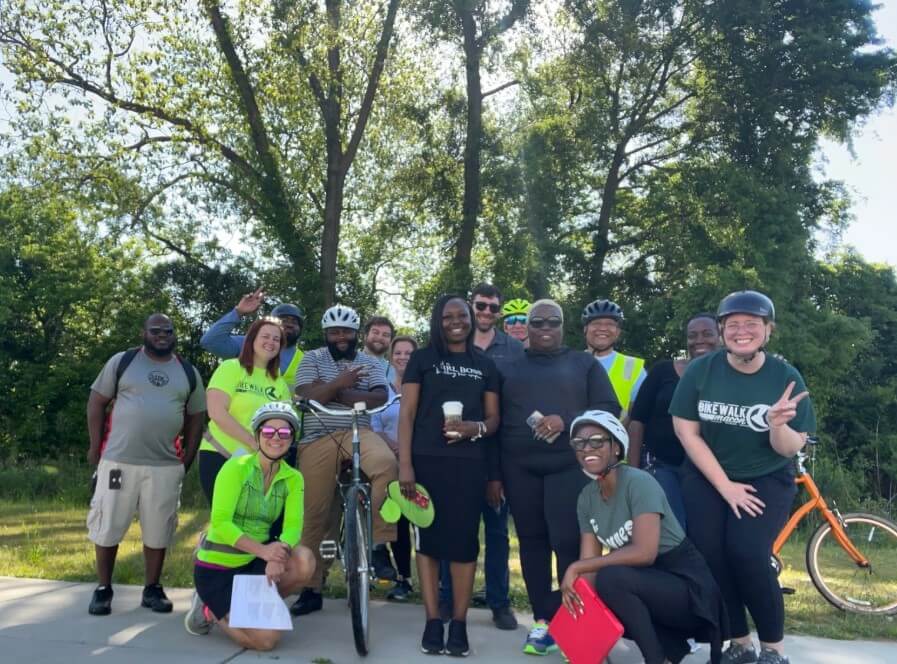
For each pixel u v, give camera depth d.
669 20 21.20
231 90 21.73
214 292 23.03
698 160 22.03
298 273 20.84
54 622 5.45
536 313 5.22
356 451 5.28
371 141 24.02
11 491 15.19
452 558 4.96
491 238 22.72
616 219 24.22
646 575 4.32
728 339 4.52
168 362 5.86
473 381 5.12
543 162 22.06
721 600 4.39
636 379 6.25
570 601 4.43
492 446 5.31
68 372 21.03
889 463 19.67
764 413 4.48
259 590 4.85
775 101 20.44
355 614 4.82
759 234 19.56
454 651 4.90
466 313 5.17
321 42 19.91
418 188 24.53
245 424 5.52
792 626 5.79
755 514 4.43
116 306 22.94
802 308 19.45
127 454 5.62
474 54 21.98
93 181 21.81
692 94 22.59
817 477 14.92
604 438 4.45
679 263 21.55
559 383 5.11
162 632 5.27
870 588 6.34
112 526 5.61
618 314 6.32
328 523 5.88
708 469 4.53
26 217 22.59
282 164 22.39
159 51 21.33
